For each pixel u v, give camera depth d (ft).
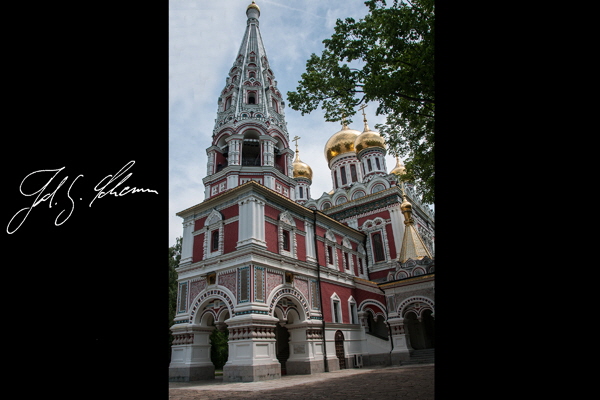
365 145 147.54
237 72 111.24
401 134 61.36
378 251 115.24
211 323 75.87
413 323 101.19
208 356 73.31
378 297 93.35
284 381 57.77
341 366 81.05
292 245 80.64
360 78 45.06
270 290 69.77
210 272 73.31
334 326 83.25
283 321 72.23
